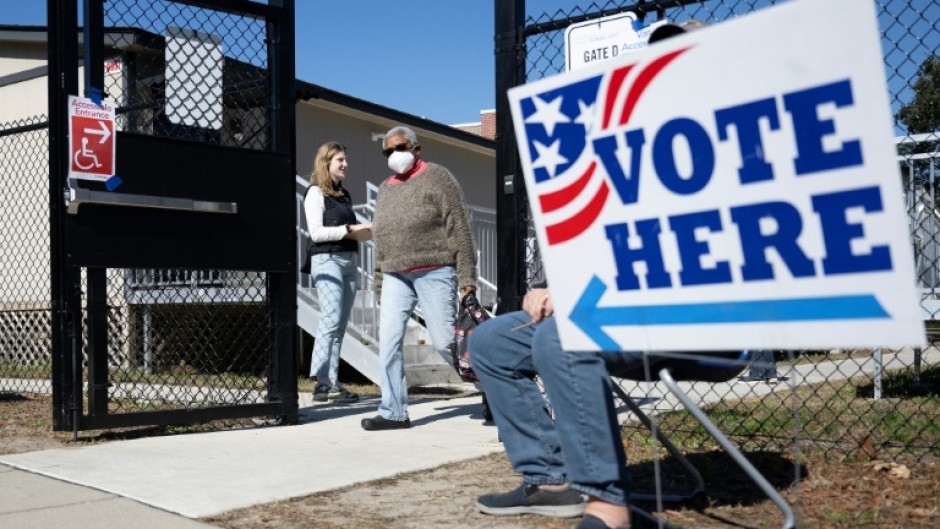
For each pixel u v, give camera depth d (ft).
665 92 6.26
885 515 9.38
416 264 16.02
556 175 6.93
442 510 10.22
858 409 16.87
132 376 23.77
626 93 6.47
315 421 17.61
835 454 12.42
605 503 8.05
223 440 15.14
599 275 6.74
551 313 8.36
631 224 6.54
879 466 11.43
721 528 9.08
